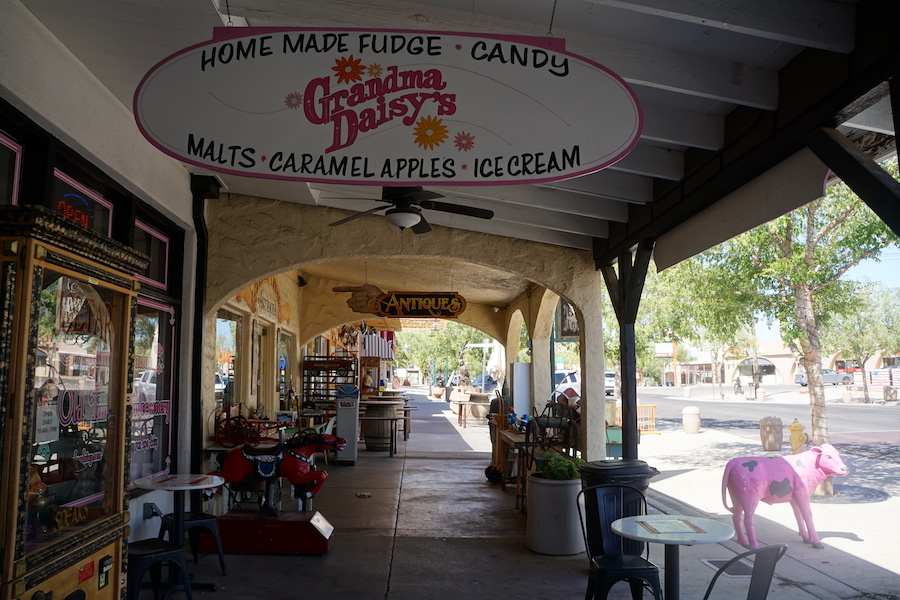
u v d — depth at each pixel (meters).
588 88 2.70
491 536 6.30
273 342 10.70
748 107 3.93
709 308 10.76
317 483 5.89
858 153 3.01
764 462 6.05
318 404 13.04
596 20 3.41
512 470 9.04
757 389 32.22
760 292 10.16
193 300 6.61
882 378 35.50
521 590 4.81
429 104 2.72
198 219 6.55
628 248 6.26
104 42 3.88
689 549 5.98
